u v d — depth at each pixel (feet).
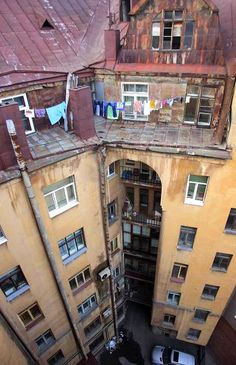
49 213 49.67
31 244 49.75
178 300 75.56
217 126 48.57
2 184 39.93
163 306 78.38
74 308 69.05
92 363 84.48
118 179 62.23
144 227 72.43
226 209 50.83
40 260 53.36
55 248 54.70
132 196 69.72
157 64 48.75
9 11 51.39
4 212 42.73
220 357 86.07
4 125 37.76
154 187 61.46
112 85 52.65
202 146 45.44
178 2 42.29
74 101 45.01
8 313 54.03
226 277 63.36
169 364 84.99
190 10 42.68
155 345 91.35
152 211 70.23
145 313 99.45
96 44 56.75
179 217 55.06
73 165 47.29
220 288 66.54
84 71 51.93
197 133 50.34
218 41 44.34
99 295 75.41
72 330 73.72
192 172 47.67
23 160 40.37
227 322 78.33
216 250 58.44
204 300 71.20
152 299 86.12
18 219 45.11
